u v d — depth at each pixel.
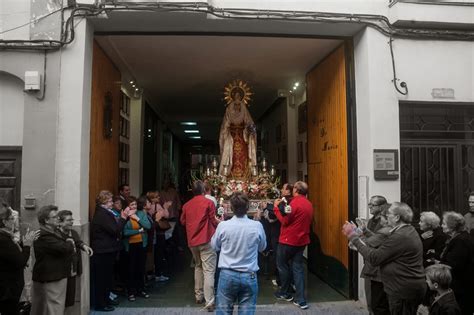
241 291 3.77
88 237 5.11
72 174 4.82
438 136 5.55
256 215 6.77
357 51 5.73
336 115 6.33
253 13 5.16
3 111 5.02
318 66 7.33
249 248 3.78
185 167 23.02
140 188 9.30
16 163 5.00
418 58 5.46
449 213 4.02
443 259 3.95
